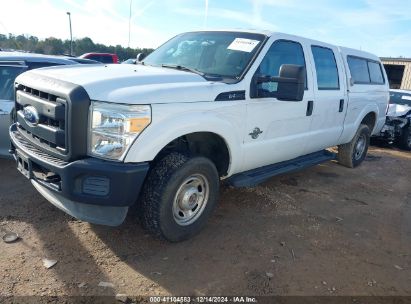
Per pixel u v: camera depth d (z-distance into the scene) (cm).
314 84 532
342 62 612
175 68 451
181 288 315
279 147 489
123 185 322
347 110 632
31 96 367
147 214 360
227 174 429
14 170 543
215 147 423
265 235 416
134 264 343
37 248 355
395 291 335
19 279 310
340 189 605
